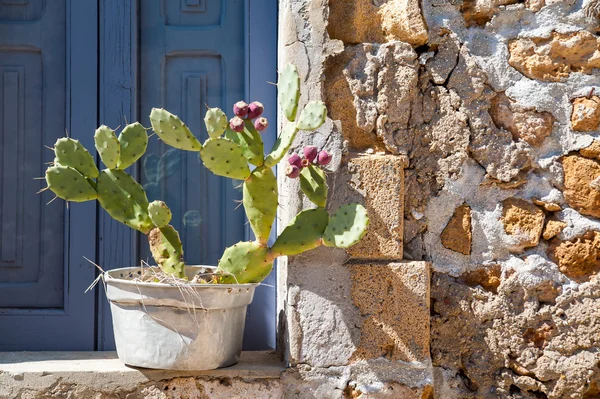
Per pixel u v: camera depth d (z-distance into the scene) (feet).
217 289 6.16
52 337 7.44
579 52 7.00
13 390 6.41
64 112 7.63
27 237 7.55
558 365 6.78
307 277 6.75
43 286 7.52
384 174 6.77
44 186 7.60
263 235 6.45
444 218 6.97
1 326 7.41
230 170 6.23
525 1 7.03
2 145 7.57
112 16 7.63
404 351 6.72
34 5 7.66
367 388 6.66
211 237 7.80
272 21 7.82
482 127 6.95
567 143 6.97
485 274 6.92
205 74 7.86
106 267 7.51
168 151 7.81
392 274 6.73
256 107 6.38
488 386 6.88
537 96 6.95
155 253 6.47
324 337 6.72
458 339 6.90
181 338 6.22
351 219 6.09
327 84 6.89
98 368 6.51
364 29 7.00
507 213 6.94
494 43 7.03
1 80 7.60
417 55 7.01
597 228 6.87
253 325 7.71
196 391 6.51
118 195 6.49
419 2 6.95
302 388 6.66
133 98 7.64
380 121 6.87
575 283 6.87
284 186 6.98
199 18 7.88
